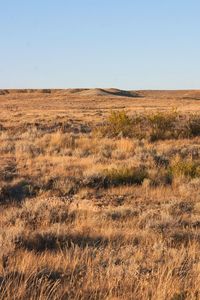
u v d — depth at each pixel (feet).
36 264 21.31
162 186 45.93
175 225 31.17
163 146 73.77
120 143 73.46
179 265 21.24
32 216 32.71
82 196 43.16
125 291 18.31
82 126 106.11
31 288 18.19
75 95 466.29
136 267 20.35
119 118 91.20
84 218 32.81
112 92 603.26
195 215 34.96
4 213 35.88
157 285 18.48
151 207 38.14
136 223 31.91
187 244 26.96
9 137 85.66
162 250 23.76
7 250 23.07
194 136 88.12
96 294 17.76
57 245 26.00
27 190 45.62
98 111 196.54
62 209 34.88
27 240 26.03
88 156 63.93
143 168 54.49
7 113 181.88
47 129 102.42
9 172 52.06
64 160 60.03
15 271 19.99
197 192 43.04
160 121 91.50
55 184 46.83
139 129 89.04
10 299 17.08
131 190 45.14
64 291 18.04
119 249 24.72
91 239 27.22
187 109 203.10
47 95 461.78
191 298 17.42
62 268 21.07
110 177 48.98
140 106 271.08
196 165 54.54
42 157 62.23
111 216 34.06
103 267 21.50
